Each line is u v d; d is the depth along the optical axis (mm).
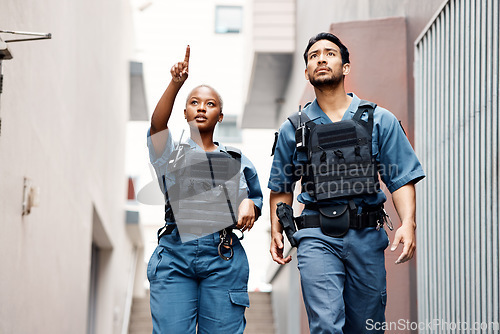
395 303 7309
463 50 5742
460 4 5867
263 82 14516
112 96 14648
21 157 6246
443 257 6039
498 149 4934
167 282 4258
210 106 4359
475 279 5305
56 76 8070
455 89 5883
